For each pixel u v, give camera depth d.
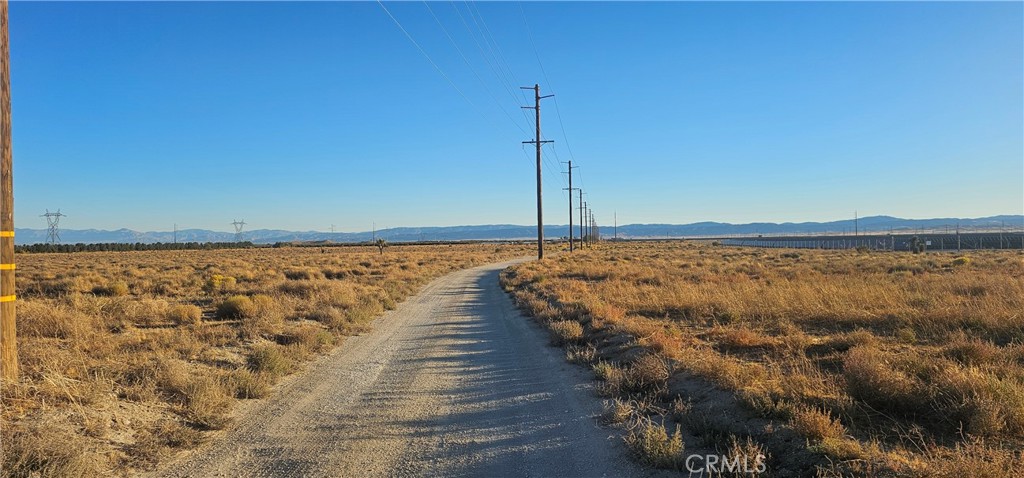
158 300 22.14
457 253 99.25
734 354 10.91
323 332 14.51
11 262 7.93
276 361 10.80
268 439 7.02
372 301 22.30
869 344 10.48
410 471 5.94
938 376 7.23
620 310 16.91
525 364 11.53
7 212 7.93
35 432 5.97
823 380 7.88
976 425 5.73
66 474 5.39
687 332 13.90
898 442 5.78
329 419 7.88
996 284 18.97
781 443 5.86
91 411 7.11
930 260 43.38
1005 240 98.44
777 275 31.62
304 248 143.25
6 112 8.11
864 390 6.91
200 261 68.19
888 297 16.72
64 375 8.41
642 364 9.40
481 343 14.30
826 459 5.27
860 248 74.62
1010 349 9.63
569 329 14.02
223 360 11.12
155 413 7.61
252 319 15.95
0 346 7.68
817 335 12.90
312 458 6.35
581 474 5.70
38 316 13.12
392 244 187.12
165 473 5.90
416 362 11.99
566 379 10.02
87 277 34.12
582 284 27.97
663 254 76.62
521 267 46.12
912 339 11.44
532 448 6.53
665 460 5.70
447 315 20.47
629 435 6.69
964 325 12.59
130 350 11.33
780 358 10.23
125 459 6.17
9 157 7.98
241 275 39.50
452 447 6.65
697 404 7.61
